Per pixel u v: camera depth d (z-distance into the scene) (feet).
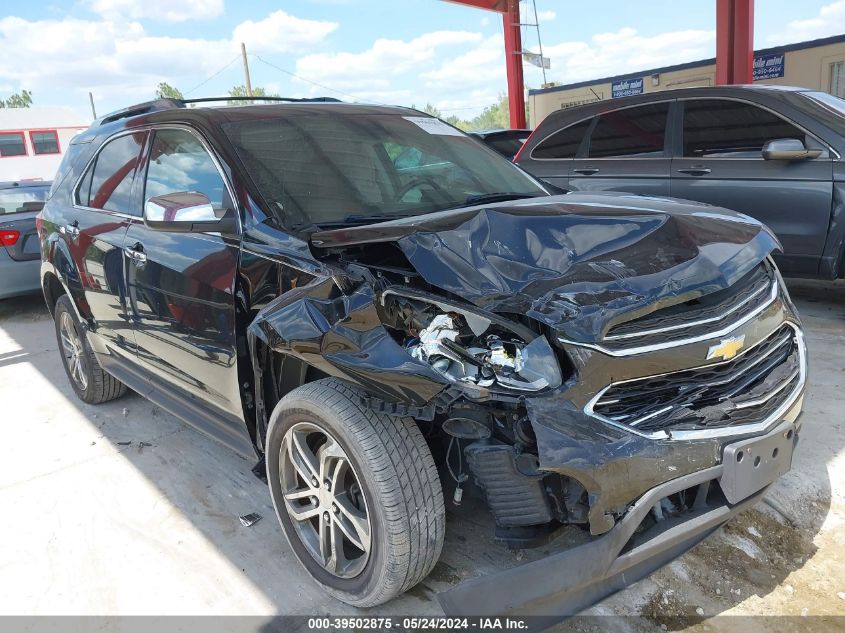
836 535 8.52
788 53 41.78
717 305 6.80
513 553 8.43
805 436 10.86
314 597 8.09
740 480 6.57
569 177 20.12
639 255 6.98
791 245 16.44
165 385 11.10
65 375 17.35
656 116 18.69
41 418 14.42
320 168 9.46
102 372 14.17
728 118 17.48
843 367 13.57
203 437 12.87
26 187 26.22
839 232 15.69
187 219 8.37
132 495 10.84
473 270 6.64
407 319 6.75
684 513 6.63
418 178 10.10
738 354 6.82
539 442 5.89
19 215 24.12
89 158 13.12
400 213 9.12
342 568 7.74
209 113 10.16
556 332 6.09
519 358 6.17
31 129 95.81
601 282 6.51
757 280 7.63
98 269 11.75
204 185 9.49
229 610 7.97
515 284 6.51
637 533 6.43
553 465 5.85
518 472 6.23
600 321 6.13
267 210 8.54
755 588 7.70
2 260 23.44
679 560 8.16
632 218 7.69
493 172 11.06
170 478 11.32
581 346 6.07
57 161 98.27
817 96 16.98
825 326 16.40
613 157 19.36
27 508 10.66
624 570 6.42
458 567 8.29
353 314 6.87
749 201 16.88
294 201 8.78
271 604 8.03
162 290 9.87
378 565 7.07
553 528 6.63
